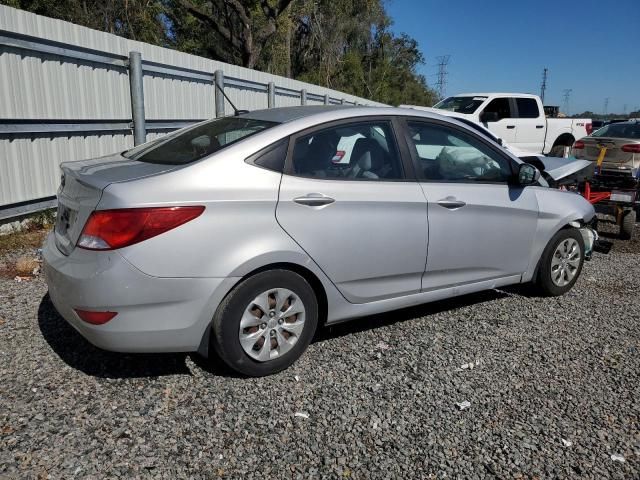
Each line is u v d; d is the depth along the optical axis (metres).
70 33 6.94
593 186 8.78
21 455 2.66
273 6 25.00
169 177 3.14
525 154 8.52
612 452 2.95
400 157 4.04
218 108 10.28
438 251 4.16
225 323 3.26
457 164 4.41
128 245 2.97
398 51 50.00
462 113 14.35
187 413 3.08
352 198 3.66
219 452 2.78
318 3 31.66
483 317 4.74
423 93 54.78
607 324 4.73
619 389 3.61
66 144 7.02
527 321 4.70
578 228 5.34
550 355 4.06
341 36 36.03
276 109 4.16
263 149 3.43
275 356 3.49
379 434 3.00
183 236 3.06
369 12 36.19
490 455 2.87
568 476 2.74
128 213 2.97
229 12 24.16
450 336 4.31
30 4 17.34
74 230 3.21
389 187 3.88
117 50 7.84
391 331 4.35
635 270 6.66
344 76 38.56
